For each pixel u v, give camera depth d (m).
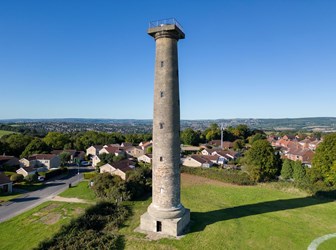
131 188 43.44
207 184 56.28
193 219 33.44
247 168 59.00
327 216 35.81
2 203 43.69
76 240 26.38
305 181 54.53
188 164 81.12
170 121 28.95
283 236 29.09
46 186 57.09
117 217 32.88
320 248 26.58
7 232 31.31
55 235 27.34
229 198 45.12
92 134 132.12
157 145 29.36
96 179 46.66
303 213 36.91
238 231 30.02
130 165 68.62
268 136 178.50
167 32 28.45
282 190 50.75
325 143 53.31
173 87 29.11
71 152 97.38
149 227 29.47
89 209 33.62
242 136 154.12
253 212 37.12
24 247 27.44
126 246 26.14
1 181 50.50
